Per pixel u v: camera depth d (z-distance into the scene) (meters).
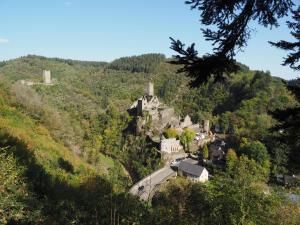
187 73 4.74
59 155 21.20
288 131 5.14
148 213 9.56
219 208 9.13
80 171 19.53
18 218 8.09
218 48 4.78
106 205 10.60
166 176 45.47
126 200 11.28
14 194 9.09
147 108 75.75
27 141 18.45
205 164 55.25
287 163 45.53
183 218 8.88
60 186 12.48
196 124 80.81
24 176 10.90
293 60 4.80
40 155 17.22
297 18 4.77
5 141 14.14
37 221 8.48
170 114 77.88
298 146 5.18
